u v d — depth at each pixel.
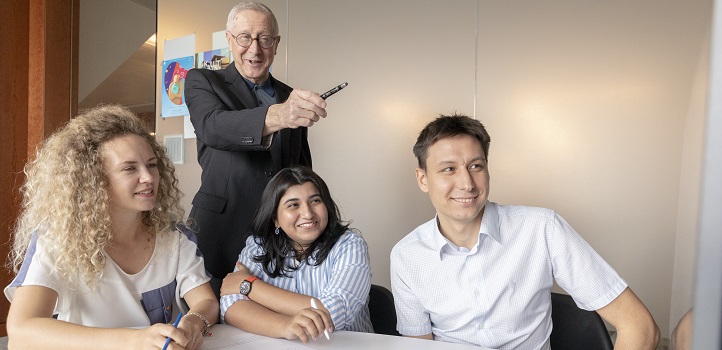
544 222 1.54
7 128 3.86
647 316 1.44
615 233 2.50
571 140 2.58
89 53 4.05
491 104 2.76
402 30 2.96
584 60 2.54
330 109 3.20
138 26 3.92
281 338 1.37
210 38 3.59
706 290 0.38
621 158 2.47
